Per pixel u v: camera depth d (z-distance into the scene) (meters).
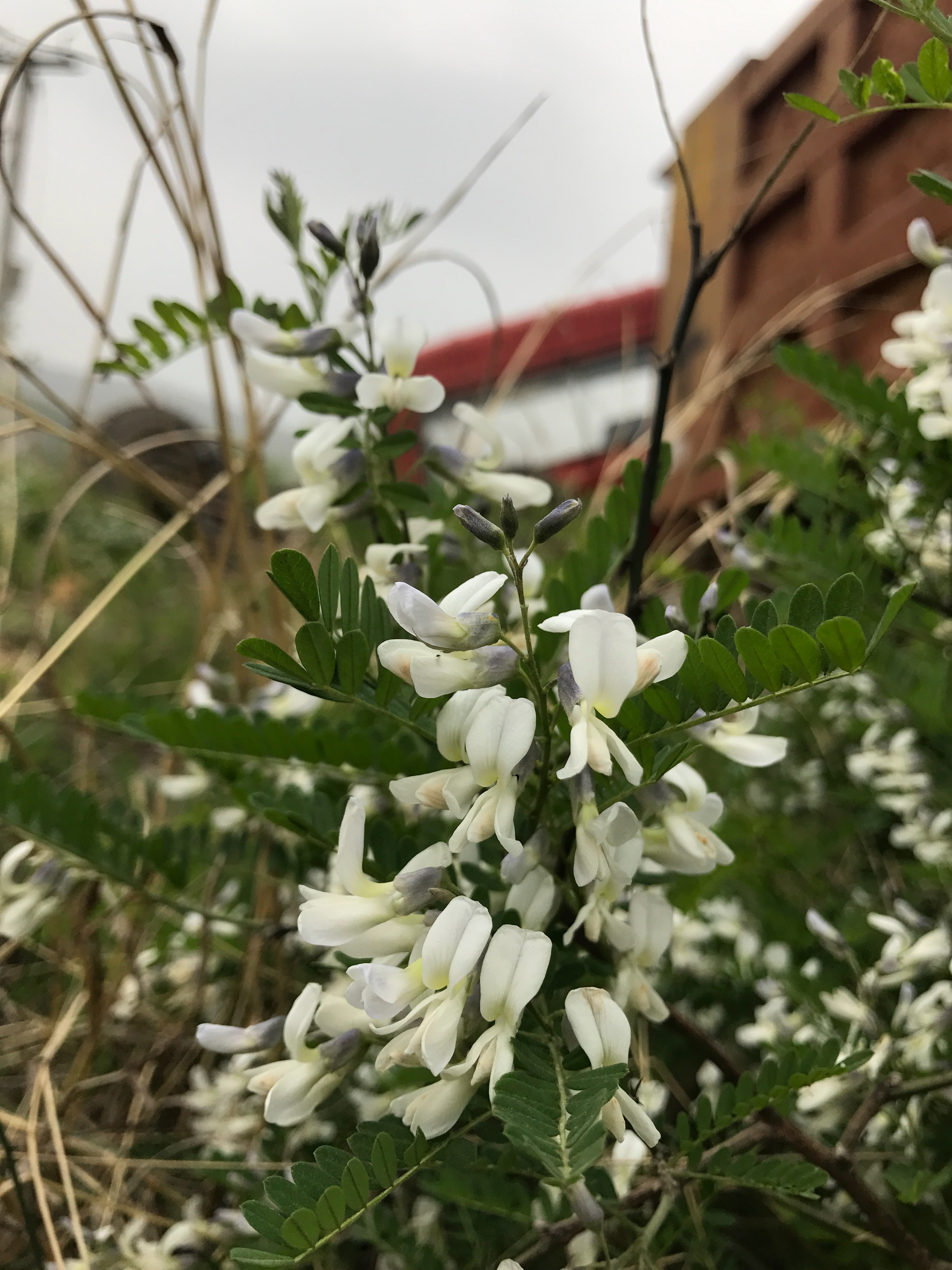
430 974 0.12
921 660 0.31
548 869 0.15
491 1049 0.12
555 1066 0.12
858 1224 0.21
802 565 0.26
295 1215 0.11
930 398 0.26
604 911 0.14
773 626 0.14
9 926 0.21
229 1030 0.16
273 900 0.25
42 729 0.39
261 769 0.23
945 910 0.28
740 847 0.30
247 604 0.30
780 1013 0.23
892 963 0.20
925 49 0.16
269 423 0.30
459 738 0.14
